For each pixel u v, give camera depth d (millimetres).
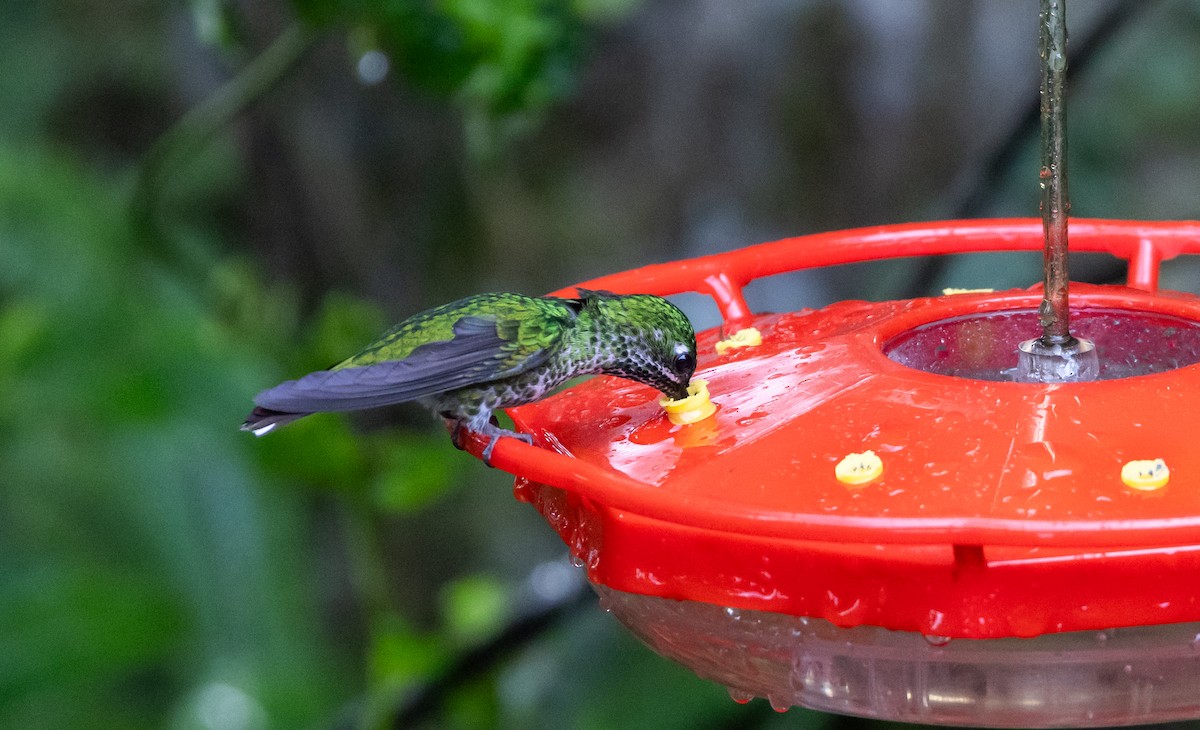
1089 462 3650
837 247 5566
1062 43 4359
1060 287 4461
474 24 7570
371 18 7449
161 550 10852
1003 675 3662
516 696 9539
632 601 4145
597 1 8312
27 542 13055
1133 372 4914
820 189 12062
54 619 9625
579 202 13438
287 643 10836
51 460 13352
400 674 7773
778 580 3646
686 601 3953
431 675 7664
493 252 11789
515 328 4668
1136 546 3100
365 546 7848
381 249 10156
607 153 13422
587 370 4777
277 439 7488
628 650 9625
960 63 11531
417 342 4684
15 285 10773
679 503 3438
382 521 11195
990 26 11516
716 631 3928
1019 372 4602
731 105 12414
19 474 13375
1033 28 11477
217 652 10688
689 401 4410
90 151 17281
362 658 10914
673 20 12664
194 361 10031
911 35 11570
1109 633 3570
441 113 10086
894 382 4234
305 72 9633
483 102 7875
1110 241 5469
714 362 4883
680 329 4625
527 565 11938
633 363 4656
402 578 11492
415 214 10227
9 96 17219
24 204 11148
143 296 10383
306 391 4352
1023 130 7137
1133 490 3514
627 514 3896
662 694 9195
